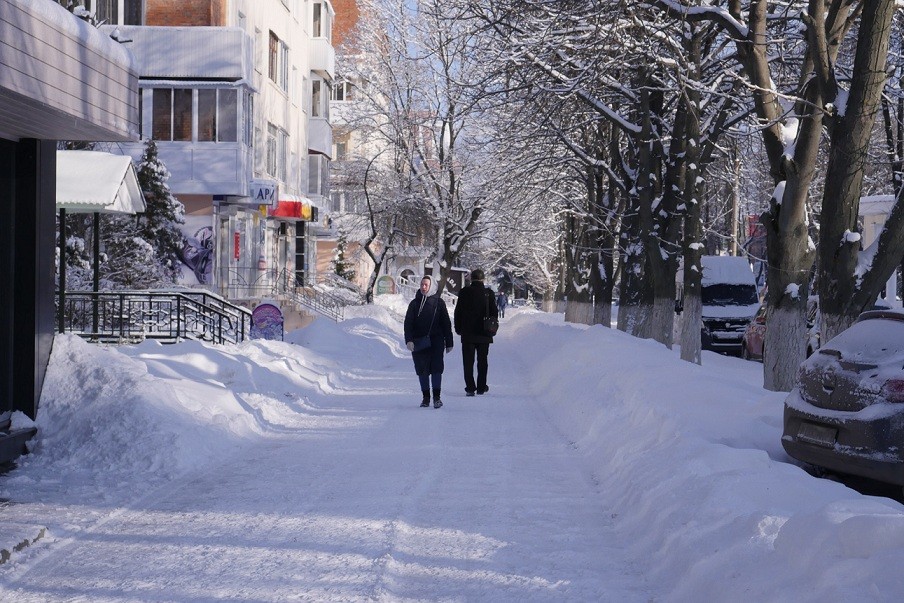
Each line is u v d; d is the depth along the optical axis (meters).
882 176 44.25
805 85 15.85
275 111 45.22
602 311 39.06
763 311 30.17
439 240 52.62
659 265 26.20
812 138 15.60
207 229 36.06
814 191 39.53
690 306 24.33
